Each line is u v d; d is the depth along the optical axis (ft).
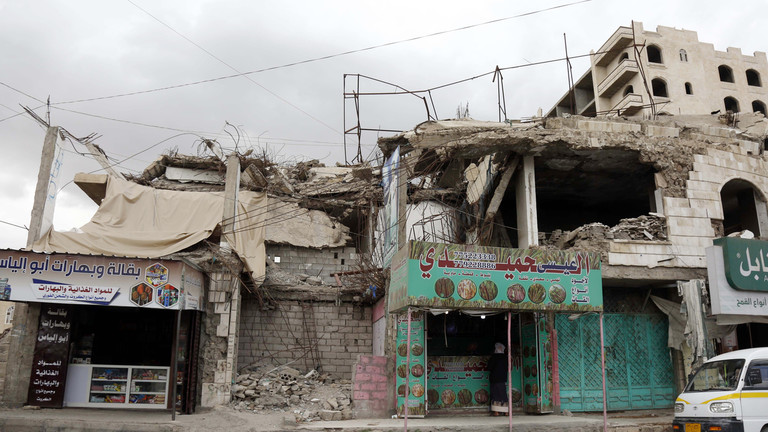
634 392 47.55
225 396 43.55
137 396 42.70
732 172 51.11
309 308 57.67
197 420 37.42
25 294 39.58
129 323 52.26
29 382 41.45
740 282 42.16
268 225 62.08
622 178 54.65
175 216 52.70
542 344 43.50
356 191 70.13
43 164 47.70
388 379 41.47
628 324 49.29
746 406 30.12
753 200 53.67
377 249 63.00
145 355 51.70
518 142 46.70
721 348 48.91
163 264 40.86
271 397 45.11
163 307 40.16
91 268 40.55
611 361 47.73
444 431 35.55
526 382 44.60
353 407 40.40
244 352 55.31
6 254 39.83
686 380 47.42
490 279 36.09
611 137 48.39
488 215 48.34
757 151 53.52
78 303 39.91
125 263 40.78
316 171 83.66
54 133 48.67
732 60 178.91
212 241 51.24
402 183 47.09
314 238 67.92
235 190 51.21
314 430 34.60
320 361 56.29
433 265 35.40
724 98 173.88
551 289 36.88
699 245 47.44
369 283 53.98
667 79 165.89
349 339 57.36
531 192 48.52
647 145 48.83
